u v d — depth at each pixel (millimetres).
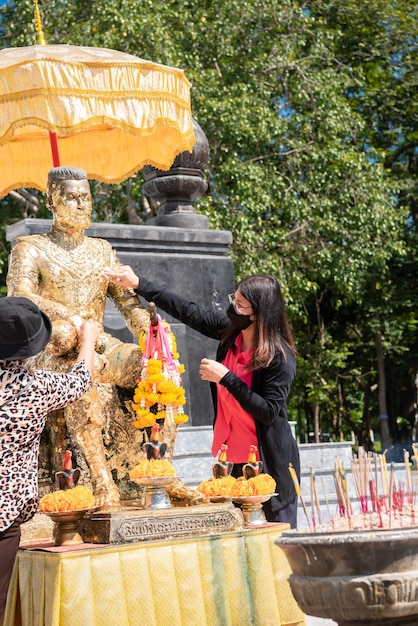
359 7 20859
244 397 4457
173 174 9016
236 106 15805
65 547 3826
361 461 3541
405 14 21547
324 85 17297
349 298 20344
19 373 3654
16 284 4777
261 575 4125
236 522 4234
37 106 4660
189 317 5180
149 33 15117
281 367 4586
